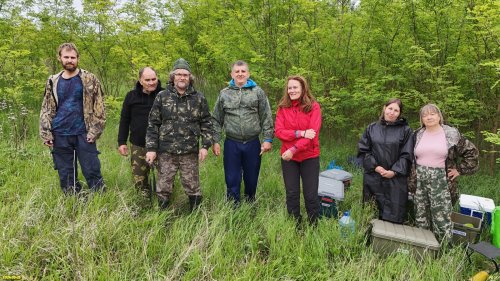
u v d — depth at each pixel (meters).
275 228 3.31
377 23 6.27
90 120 3.67
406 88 6.45
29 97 7.91
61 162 3.75
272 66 6.98
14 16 7.40
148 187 4.14
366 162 3.81
